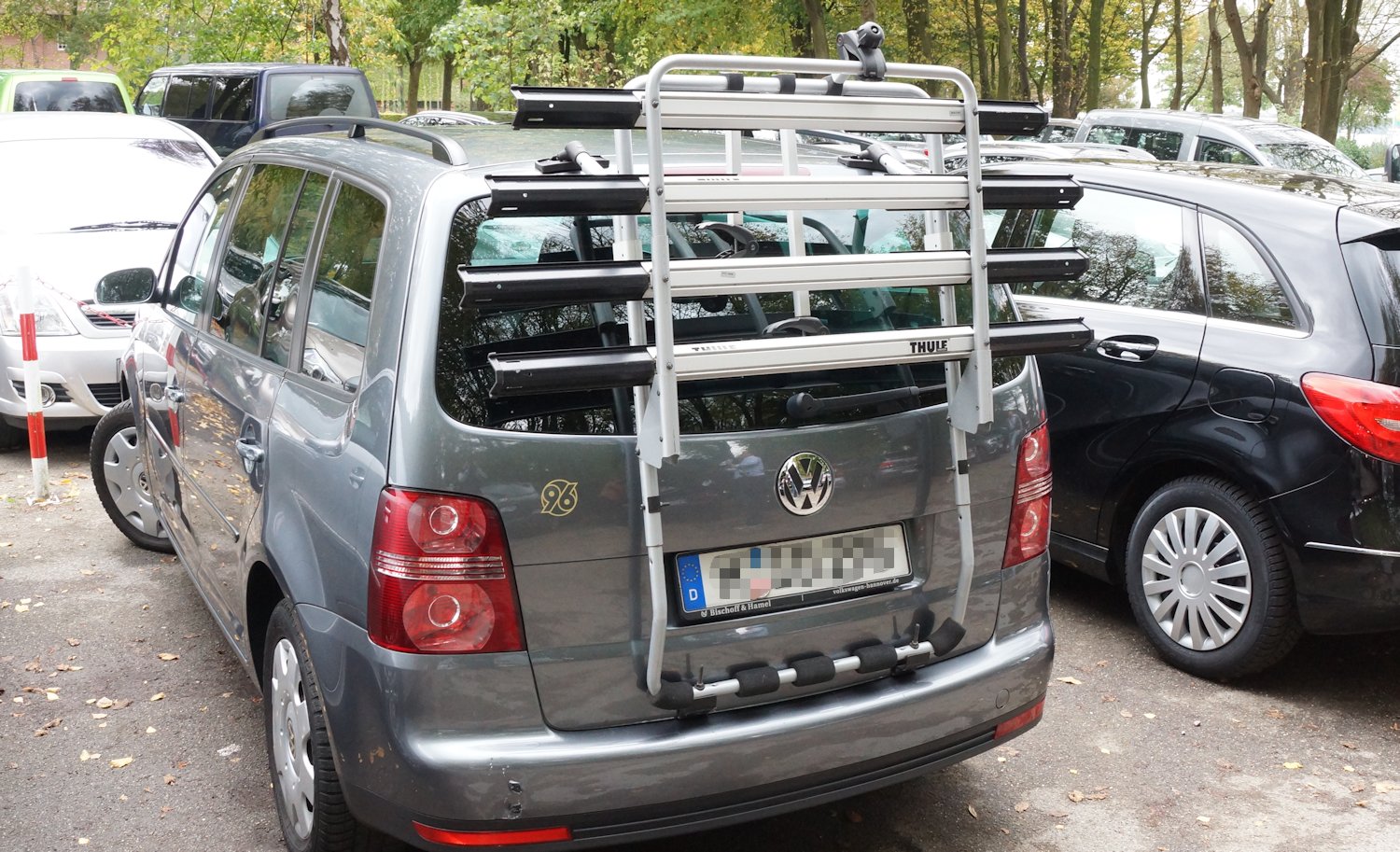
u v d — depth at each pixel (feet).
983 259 8.69
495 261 8.85
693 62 7.65
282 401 10.57
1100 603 17.62
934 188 8.57
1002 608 10.40
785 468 9.02
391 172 9.91
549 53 60.80
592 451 8.55
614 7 77.20
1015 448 10.38
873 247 10.29
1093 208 17.16
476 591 8.39
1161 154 44.24
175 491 14.55
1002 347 8.96
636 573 8.70
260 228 12.71
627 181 7.64
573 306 8.86
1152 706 14.30
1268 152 41.47
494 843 8.50
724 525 8.89
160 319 15.71
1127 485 15.88
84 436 26.66
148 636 15.81
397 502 8.44
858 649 9.50
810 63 8.07
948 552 9.86
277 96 51.57
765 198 7.97
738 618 9.02
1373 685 15.06
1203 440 14.73
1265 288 14.75
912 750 9.64
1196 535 14.96
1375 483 13.33
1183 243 15.79
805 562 9.25
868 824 11.64
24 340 21.26
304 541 9.57
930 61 88.17
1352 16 84.64
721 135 11.62
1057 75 91.76
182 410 13.79
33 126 27.66
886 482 9.45
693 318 9.00
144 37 74.84
